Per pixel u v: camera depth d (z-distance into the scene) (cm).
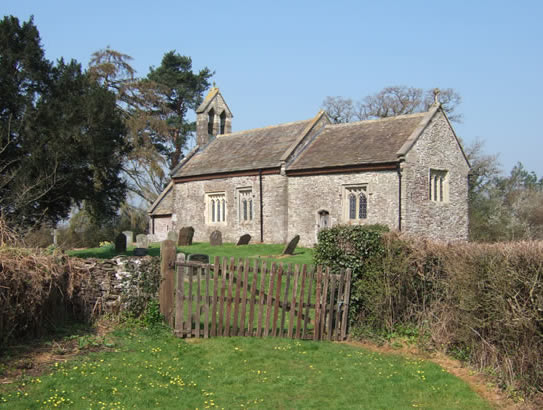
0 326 881
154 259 1147
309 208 2900
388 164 2595
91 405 712
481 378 923
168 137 4822
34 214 2062
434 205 2739
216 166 3441
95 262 1098
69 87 2259
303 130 3238
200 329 1097
